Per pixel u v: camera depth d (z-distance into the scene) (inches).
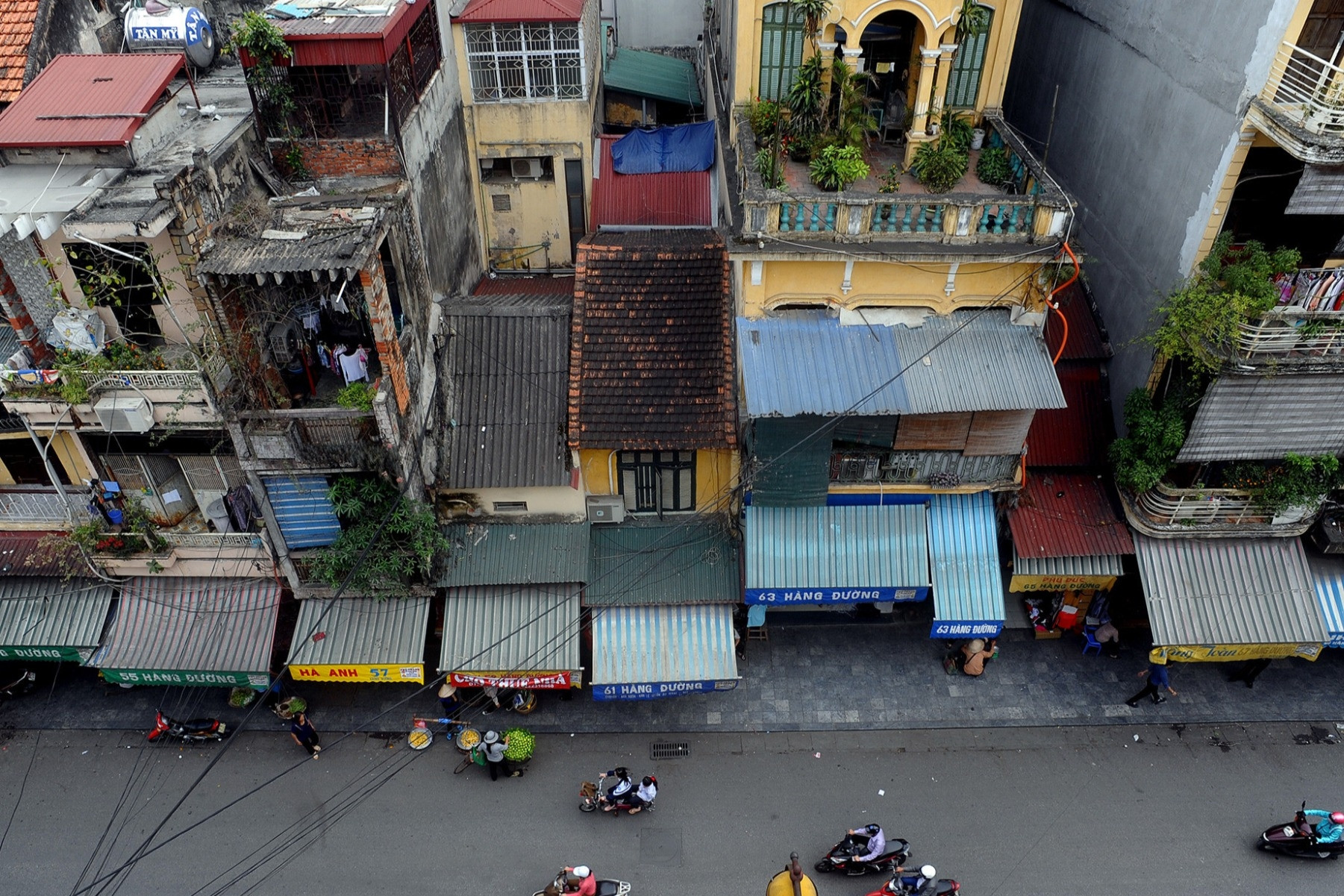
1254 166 598.5
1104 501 740.0
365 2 660.1
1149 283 705.0
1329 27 563.8
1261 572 709.9
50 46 633.6
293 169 636.7
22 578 712.4
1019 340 650.2
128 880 653.3
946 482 709.9
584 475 722.8
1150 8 691.4
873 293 641.0
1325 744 737.6
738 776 724.0
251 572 697.6
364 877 660.1
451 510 721.6
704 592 720.3
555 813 701.3
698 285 723.4
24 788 712.4
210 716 767.7
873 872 657.6
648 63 1230.9
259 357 625.0
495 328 737.0
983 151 703.7
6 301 575.2
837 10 636.1
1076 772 721.6
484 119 892.0
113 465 668.7
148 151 581.3
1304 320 589.6
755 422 648.4
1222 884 647.8
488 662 692.1
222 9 788.0
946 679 791.1
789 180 663.1
